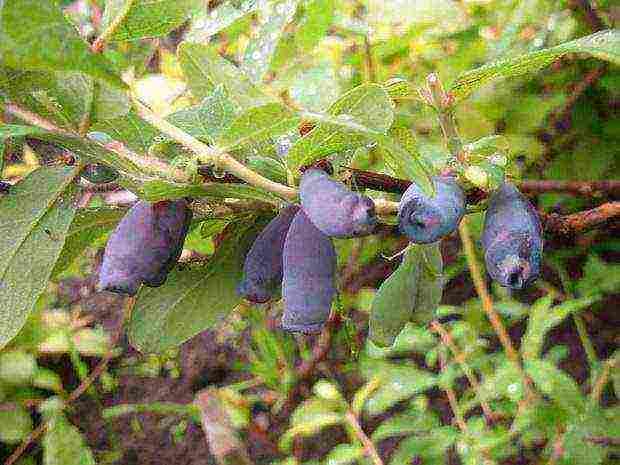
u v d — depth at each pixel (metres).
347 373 0.38
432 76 0.14
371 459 0.30
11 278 0.12
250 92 0.13
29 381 0.39
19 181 0.13
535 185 0.20
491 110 0.32
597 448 0.23
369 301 0.35
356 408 0.31
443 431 0.27
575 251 0.35
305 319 0.12
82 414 0.41
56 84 0.12
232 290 0.15
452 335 0.31
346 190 0.11
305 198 0.11
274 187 0.12
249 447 0.38
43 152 0.15
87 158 0.12
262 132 0.12
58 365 0.43
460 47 0.32
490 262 0.12
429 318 0.16
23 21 0.09
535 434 0.26
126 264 0.12
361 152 0.21
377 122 0.11
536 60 0.13
